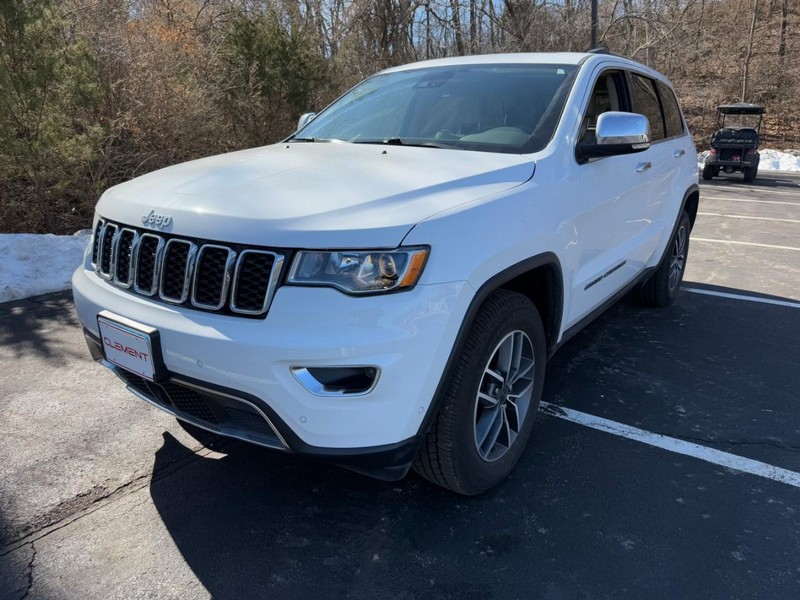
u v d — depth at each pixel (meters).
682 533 2.62
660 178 4.61
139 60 9.10
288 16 14.79
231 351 2.19
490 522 2.68
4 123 7.18
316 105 12.12
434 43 24.41
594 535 2.60
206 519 2.70
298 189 2.47
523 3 25.47
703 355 4.52
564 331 3.36
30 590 2.30
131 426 3.44
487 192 2.64
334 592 2.31
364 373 2.21
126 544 2.54
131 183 2.93
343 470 3.07
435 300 2.25
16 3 6.86
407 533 2.61
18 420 3.48
